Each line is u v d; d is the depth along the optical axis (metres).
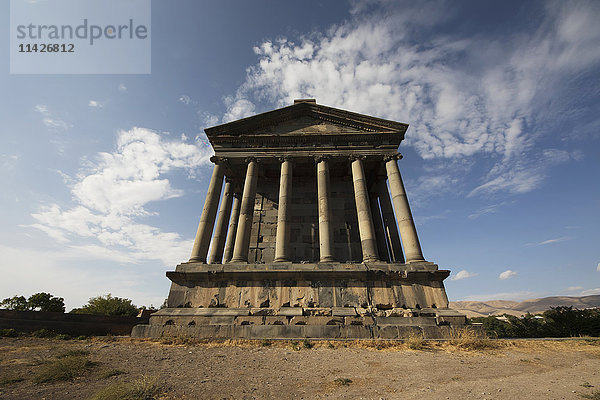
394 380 9.35
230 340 15.57
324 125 27.05
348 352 13.35
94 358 11.51
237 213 27.81
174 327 16.80
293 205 27.66
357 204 22.75
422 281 18.86
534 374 10.08
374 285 18.78
